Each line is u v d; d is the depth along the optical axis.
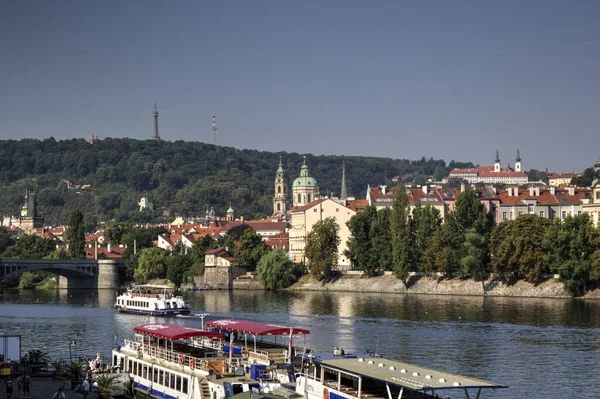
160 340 125.44
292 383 102.75
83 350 159.38
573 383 124.69
